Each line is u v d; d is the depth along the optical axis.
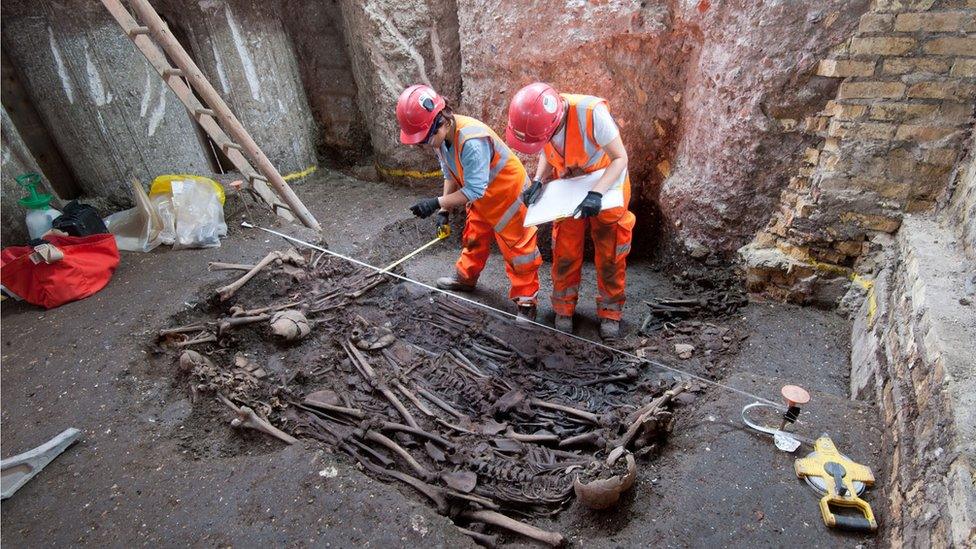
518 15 4.21
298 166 5.86
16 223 4.07
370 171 6.05
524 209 3.59
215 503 2.26
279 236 4.53
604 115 2.95
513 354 3.58
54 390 2.90
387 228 4.92
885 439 2.28
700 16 3.54
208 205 4.40
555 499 2.45
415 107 3.06
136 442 2.59
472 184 3.24
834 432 2.39
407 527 2.14
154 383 2.99
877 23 2.79
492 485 2.55
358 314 3.91
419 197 5.50
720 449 2.39
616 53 4.01
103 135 4.44
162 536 2.14
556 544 2.17
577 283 3.77
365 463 2.63
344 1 5.18
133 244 4.26
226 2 4.94
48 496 2.32
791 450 2.33
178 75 3.98
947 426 1.73
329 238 4.76
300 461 2.43
